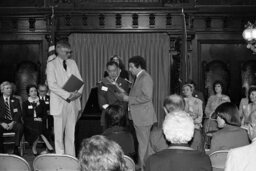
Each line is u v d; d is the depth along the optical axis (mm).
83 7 11672
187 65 11477
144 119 6660
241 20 11844
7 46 11836
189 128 3123
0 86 9281
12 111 8984
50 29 11672
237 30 11836
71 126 6617
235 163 2920
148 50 11883
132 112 6727
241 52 11891
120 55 11906
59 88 6324
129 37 11930
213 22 11867
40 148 10508
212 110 9414
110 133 4898
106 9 11688
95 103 8227
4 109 8938
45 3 11758
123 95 6781
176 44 11703
